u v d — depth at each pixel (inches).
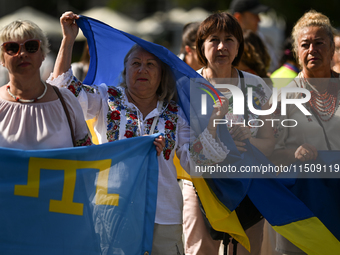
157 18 1627.7
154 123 253.0
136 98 257.4
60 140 223.5
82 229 225.1
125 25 1557.6
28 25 213.8
